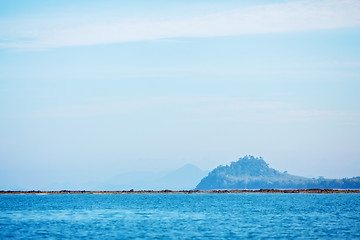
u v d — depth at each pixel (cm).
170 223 16725
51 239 12850
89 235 13562
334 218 18562
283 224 16312
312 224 16300
